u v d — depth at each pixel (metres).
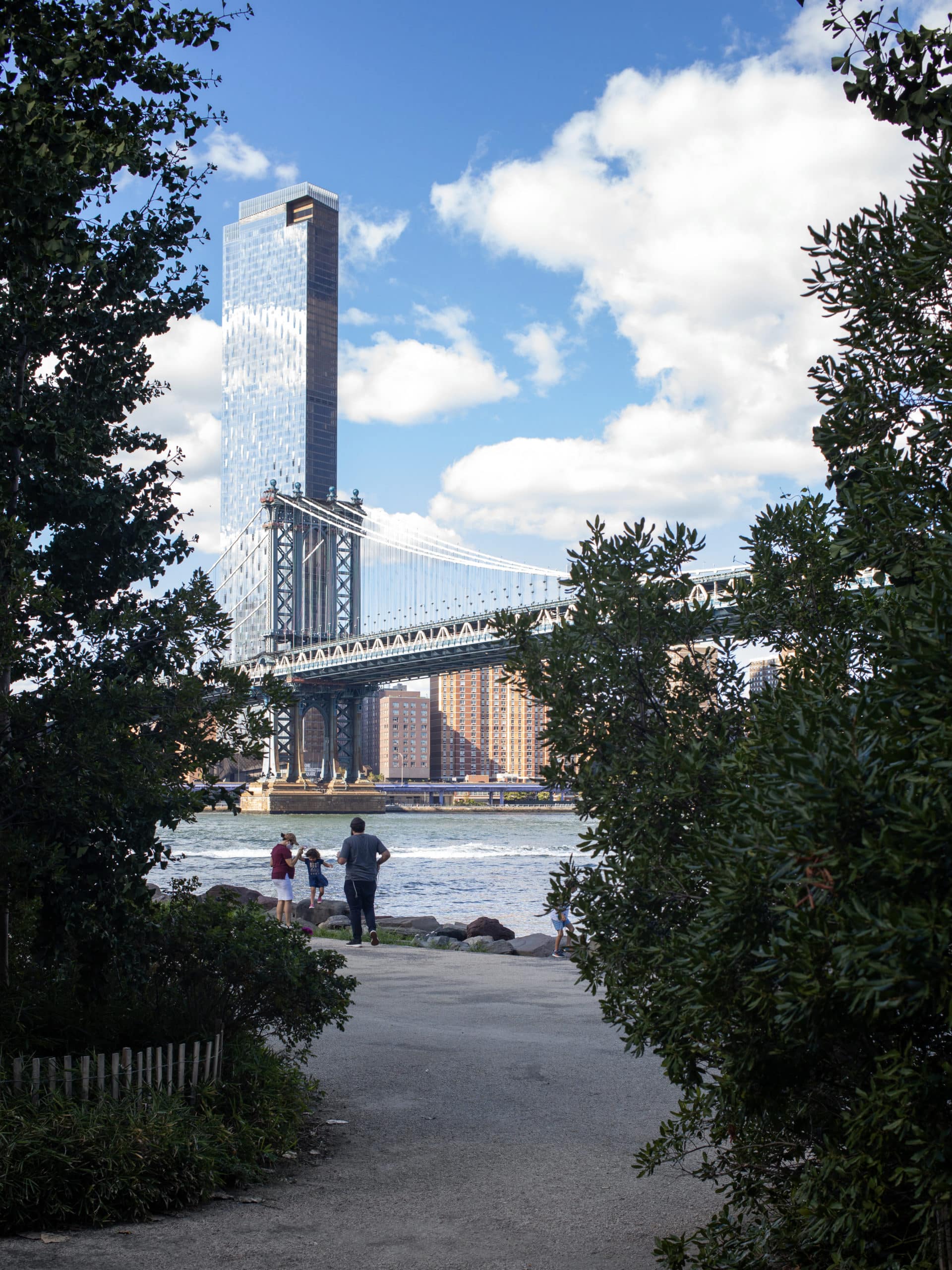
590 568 5.39
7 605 6.94
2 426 7.33
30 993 7.31
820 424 4.65
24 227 6.48
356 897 19.33
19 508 7.89
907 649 3.27
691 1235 5.81
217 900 8.16
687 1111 5.28
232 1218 5.95
